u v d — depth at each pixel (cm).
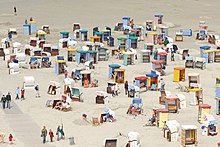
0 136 7081
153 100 9094
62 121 7969
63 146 6938
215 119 8031
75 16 19262
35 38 14012
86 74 10031
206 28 15938
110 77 10612
